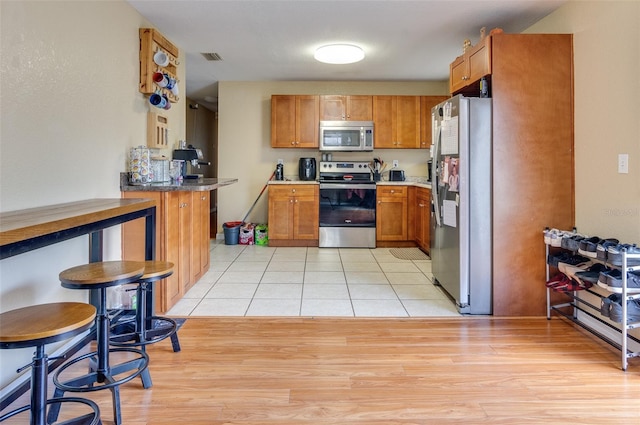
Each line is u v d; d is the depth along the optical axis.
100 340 1.69
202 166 7.70
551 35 2.71
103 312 1.70
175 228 2.99
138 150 2.91
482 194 2.80
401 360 2.17
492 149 2.76
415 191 5.24
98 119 2.53
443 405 1.75
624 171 2.30
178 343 2.27
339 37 3.73
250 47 4.04
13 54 1.81
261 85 5.68
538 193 2.77
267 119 5.72
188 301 3.10
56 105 2.12
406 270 4.11
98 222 1.78
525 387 1.90
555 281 2.66
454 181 2.88
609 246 2.12
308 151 5.77
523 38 2.71
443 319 2.77
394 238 5.32
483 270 2.84
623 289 2.02
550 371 2.05
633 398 1.80
